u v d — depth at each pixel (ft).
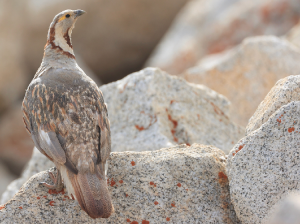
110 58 93.81
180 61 77.41
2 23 89.15
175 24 87.15
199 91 38.65
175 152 25.81
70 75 26.02
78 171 21.77
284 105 22.65
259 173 22.08
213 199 23.93
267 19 72.38
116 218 23.44
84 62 92.94
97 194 20.99
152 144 34.45
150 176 24.43
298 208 17.35
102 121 24.04
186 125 36.11
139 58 95.09
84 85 25.25
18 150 79.30
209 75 49.70
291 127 21.99
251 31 73.56
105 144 23.39
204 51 75.92
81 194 21.03
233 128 38.68
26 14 90.84
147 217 23.45
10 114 83.30
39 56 91.40
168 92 36.99
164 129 35.27
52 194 23.84
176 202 23.75
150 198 23.86
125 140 35.63
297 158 21.61
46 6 90.27
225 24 75.77
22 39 90.58
